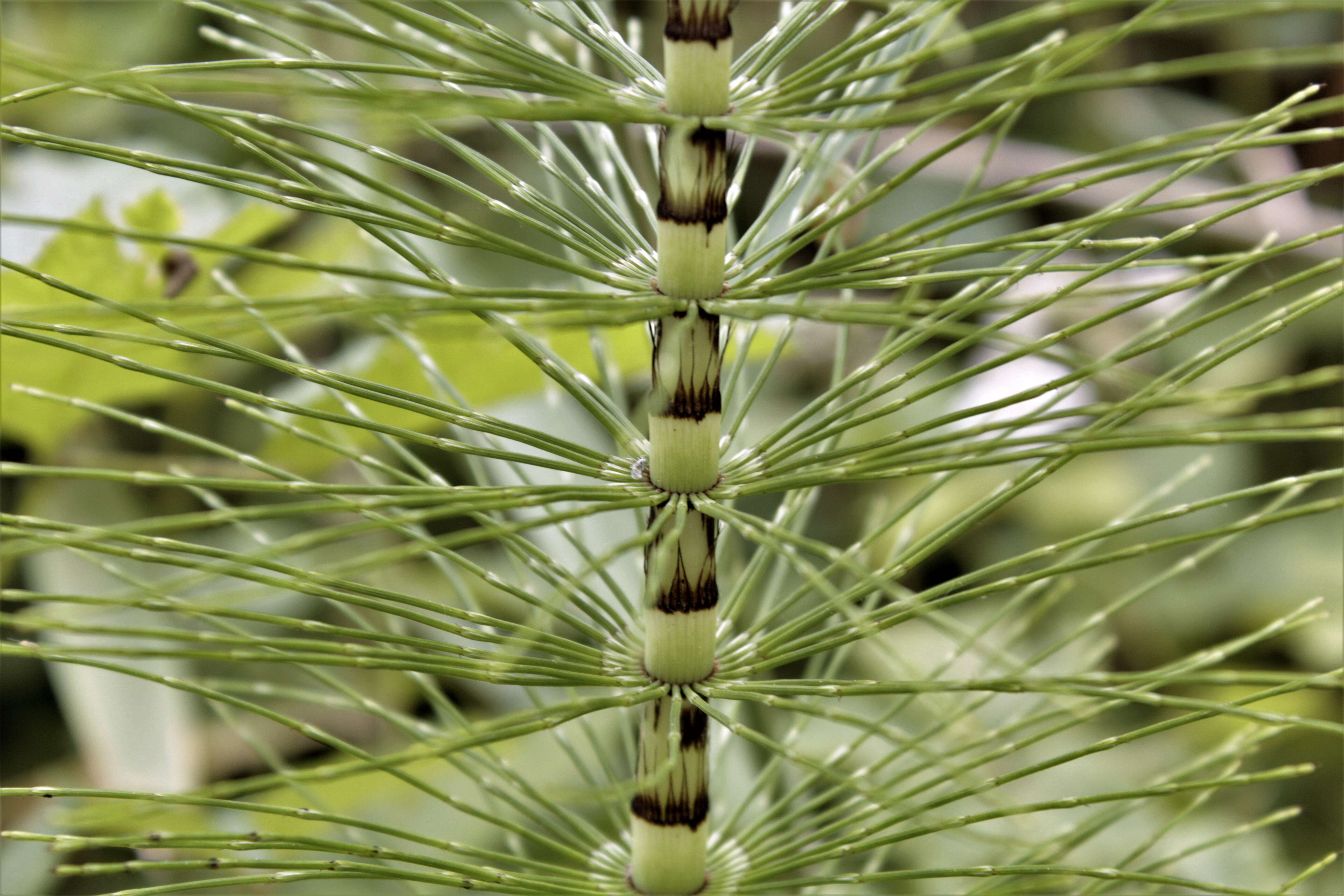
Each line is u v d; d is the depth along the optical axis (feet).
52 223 1.93
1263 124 1.96
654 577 2.03
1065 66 1.93
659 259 2.07
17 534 1.99
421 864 2.10
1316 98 4.14
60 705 3.26
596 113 1.96
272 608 3.05
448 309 1.95
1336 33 4.18
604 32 2.12
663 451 2.09
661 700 2.15
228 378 3.18
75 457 2.92
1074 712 2.16
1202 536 2.04
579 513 1.98
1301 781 3.45
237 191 2.03
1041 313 3.81
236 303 1.94
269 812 2.06
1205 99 4.37
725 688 2.12
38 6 3.36
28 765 3.18
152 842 2.04
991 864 2.80
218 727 3.13
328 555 3.17
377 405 2.63
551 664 2.11
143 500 3.01
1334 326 3.93
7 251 2.59
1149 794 2.07
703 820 2.17
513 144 3.49
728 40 2.04
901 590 1.96
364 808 2.93
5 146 3.10
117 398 2.67
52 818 2.03
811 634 2.15
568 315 2.14
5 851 2.89
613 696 2.11
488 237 2.03
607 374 2.27
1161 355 3.86
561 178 2.15
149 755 2.65
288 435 2.77
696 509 2.10
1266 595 3.64
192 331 2.04
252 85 1.90
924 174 3.97
